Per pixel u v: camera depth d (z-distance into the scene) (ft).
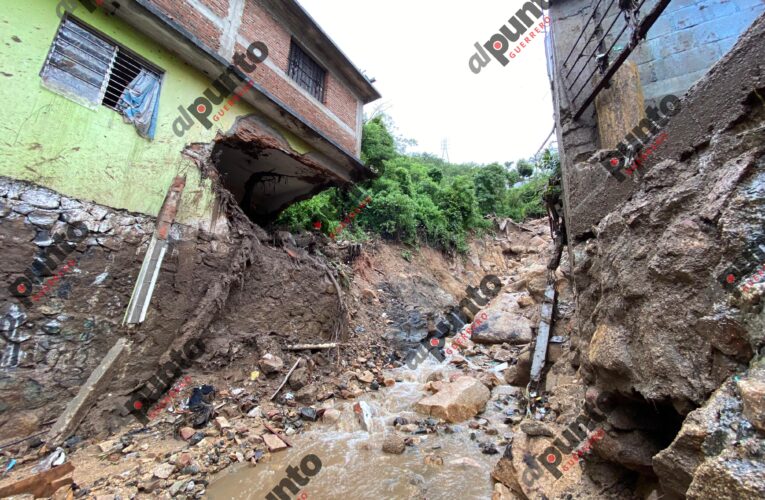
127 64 17.17
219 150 24.35
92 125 15.21
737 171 5.83
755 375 4.46
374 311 32.58
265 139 23.72
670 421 7.70
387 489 11.65
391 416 17.34
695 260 6.12
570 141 14.51
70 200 14.19
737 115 6.68
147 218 16.60
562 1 16.53
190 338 17.07
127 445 13.24
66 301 13.74
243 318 20.25
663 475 5.71
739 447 4.09
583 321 12.10
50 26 14.44
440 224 53.52
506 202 80.07
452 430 15.58
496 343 28.71
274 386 18.79
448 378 22.18
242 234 21.18
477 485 11.68
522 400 17.74
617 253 8.69
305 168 29.04
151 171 17.03
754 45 6.67
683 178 7.75
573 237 13.20
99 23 15.99
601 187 12.10
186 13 19.62
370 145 49.80
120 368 14.65
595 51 13.46
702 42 13.41
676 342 6.39
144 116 17.21
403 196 48.39
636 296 7.57
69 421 12.76
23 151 13.19
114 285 15.07
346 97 32.86
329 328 25.22
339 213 43.68
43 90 13.93
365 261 38.81
